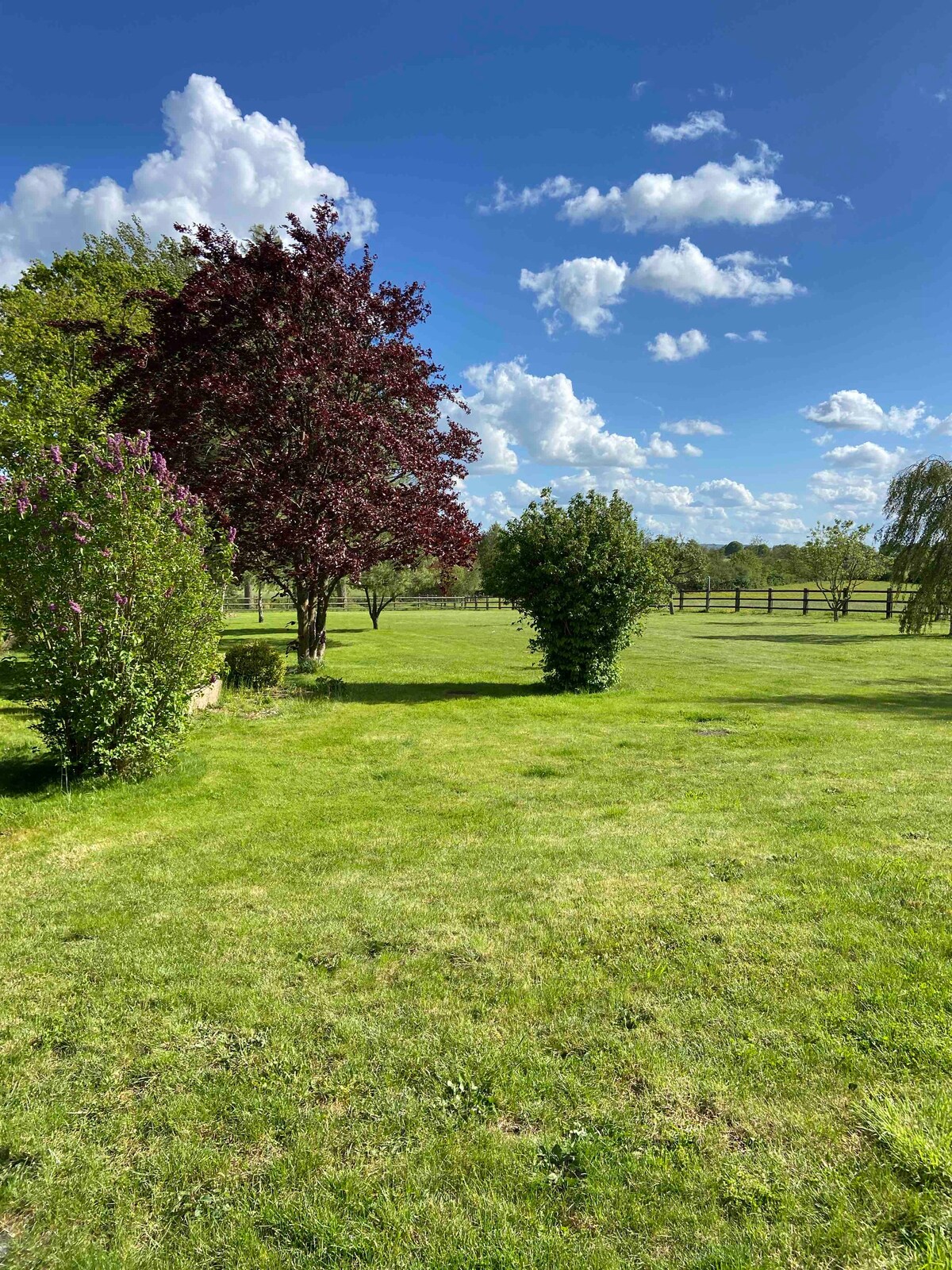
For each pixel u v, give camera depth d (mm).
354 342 12703
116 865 4719
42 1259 1931
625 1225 1977
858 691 12547
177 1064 2691
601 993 3107
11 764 6883
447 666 16359
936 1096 2422
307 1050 2766
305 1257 1910
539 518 12555
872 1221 1964
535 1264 1860
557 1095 2490
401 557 13742
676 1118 2367
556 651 12523
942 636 23797
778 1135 2277
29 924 3869
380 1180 2150
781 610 38719
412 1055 2719
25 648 6414
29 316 18297
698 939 3555
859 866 4418
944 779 6617
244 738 8680
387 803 6105
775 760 7496
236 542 12000
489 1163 2201
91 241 25594
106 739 6438
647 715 10281
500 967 3354
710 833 5180
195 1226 2012
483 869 4570
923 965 3230
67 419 13781
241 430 12188
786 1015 2898
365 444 12461
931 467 22094
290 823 5578
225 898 4191
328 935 3699
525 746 8312
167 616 6695
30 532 6129
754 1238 1918
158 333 12234
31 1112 2453
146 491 6570
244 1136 2342
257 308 11797
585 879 4379
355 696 11906
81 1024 2949
